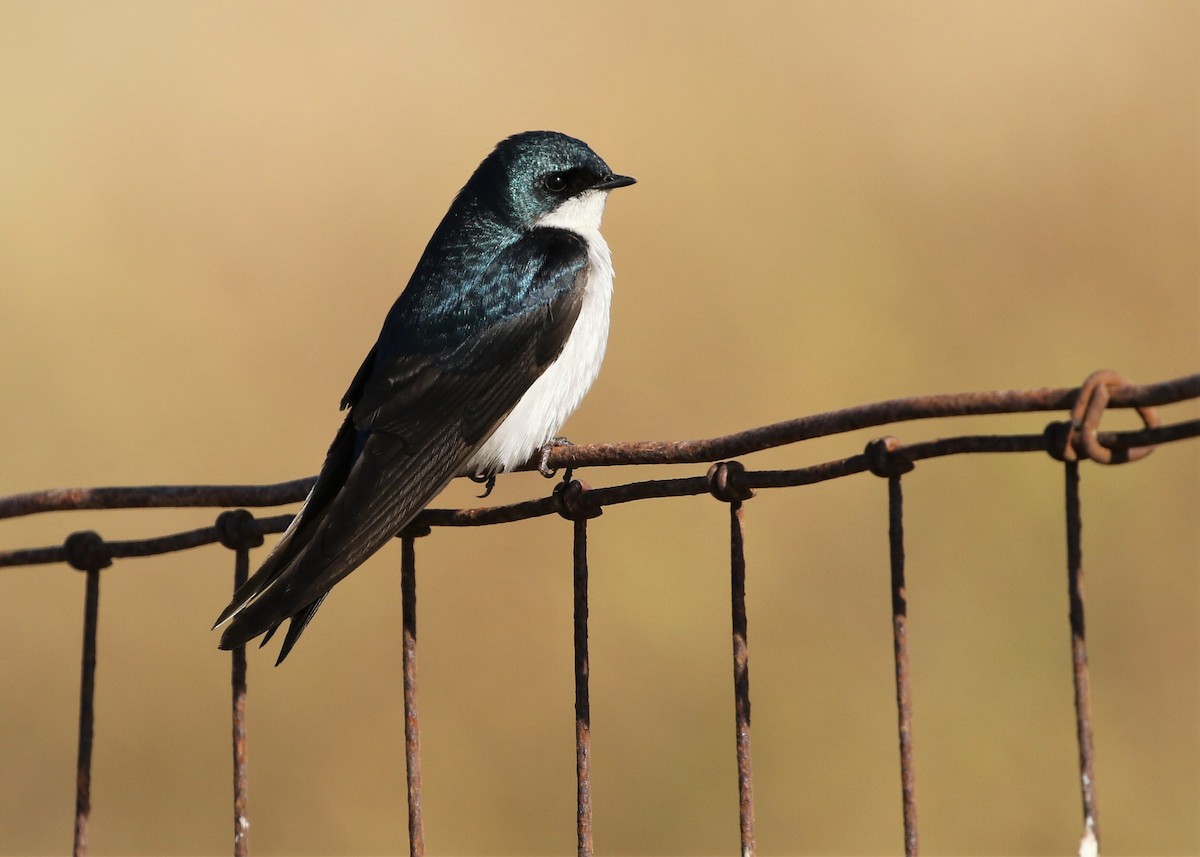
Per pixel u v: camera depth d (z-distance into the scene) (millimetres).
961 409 4395
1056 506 12516
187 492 6582
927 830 11625
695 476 5129
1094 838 4172
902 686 4602
